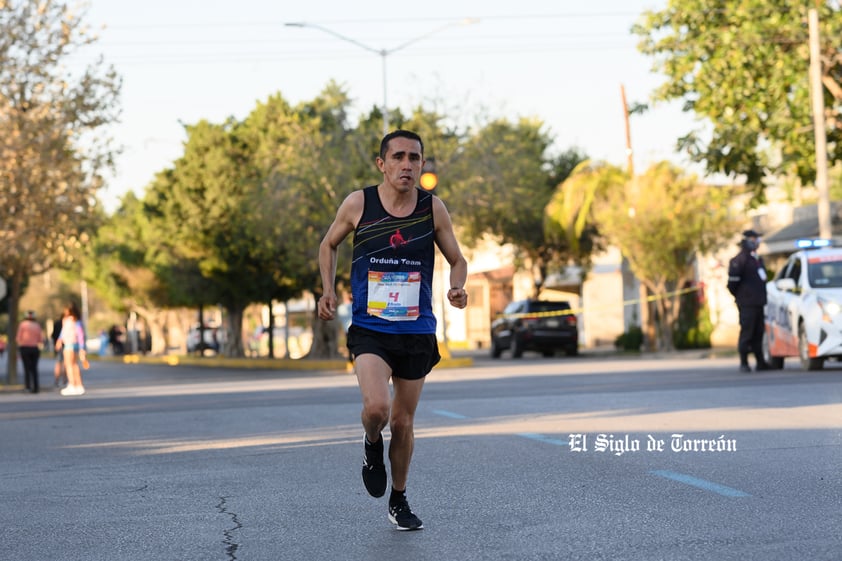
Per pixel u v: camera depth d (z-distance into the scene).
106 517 16.81
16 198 70.44
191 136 112.44
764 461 19.72
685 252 89.25
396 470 14.97
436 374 62.12
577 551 13.12
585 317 121.75
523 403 34.69
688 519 14.76
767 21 66.69
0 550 14.52
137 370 106.88
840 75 70.19
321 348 102.12
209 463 23.09
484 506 16.44
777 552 12.61
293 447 25.30
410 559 13.13
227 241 110.06
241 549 14.07
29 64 71.44
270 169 97.44
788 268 48.03
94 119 72.56
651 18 70.38
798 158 73.25
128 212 161.12
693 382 40.94
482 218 106.44
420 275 14.64
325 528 15.29
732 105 68.25
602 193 101.25
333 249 15.00
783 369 47.94
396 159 14.62
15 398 57.38
